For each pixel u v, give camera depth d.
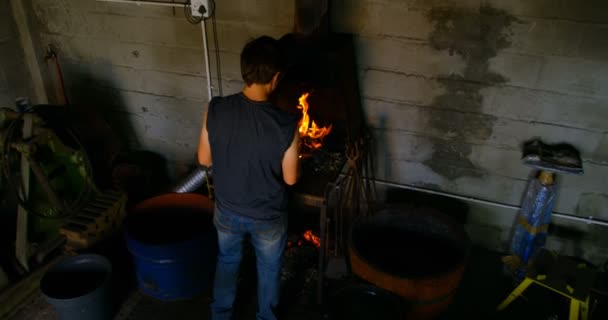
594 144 2.68
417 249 2.86
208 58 3.18
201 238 2.62
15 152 2.65
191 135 3.59
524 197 2.98
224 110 1.94
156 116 3.59
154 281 2.69
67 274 2.65
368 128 3.11
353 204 2.81
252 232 2.19
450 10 2.55
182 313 2.77
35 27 3.41
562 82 2.56
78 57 3.49
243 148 1.94
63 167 2.90
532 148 2.72
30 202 2.79
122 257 3.08
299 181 2.54
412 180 3.21
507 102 2.71
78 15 3.29
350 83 2.74
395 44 2.74
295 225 3.41
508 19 2.48
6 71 3.36
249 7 2.92
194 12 2.97
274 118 1.90
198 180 3.21
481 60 2.63
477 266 3.15
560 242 3.09
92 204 2.98
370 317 2.37
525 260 2.94
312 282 2.95
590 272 2.55
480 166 2.98
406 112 2.95
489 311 2.81
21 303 2.79
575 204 2.92
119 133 3.75
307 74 2.55
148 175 3.67
